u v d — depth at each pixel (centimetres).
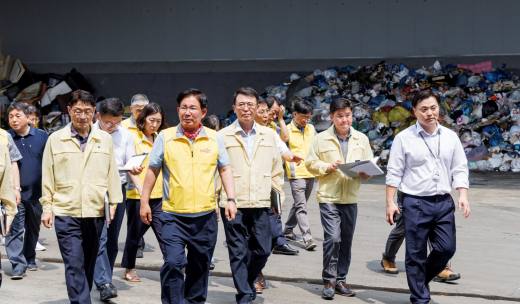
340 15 2366
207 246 716
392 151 787
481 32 2242
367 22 2342
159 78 2528
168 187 712
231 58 2475
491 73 2119
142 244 1022
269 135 812
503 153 1981
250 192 787
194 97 712
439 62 2191
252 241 802
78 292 720
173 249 696
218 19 2483
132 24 2569
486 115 2031
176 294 695
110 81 2573
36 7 2659
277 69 2400
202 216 711
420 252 774
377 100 2133
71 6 2627
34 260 965
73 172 735
